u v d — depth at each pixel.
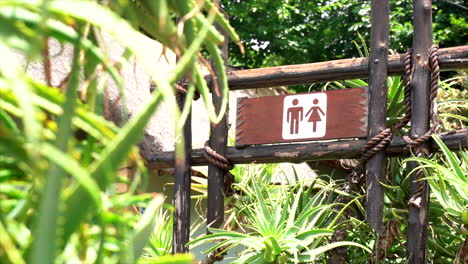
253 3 10.59
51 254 0.57
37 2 0.59
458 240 4.02
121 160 0.64
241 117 3.65
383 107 3.33
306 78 3.51
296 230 3.47
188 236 3.60
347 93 3.41
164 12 0.72
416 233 3.14
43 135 0.66
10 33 0.60
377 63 3.36
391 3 10.67
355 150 3.35
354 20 11.27
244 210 3.87
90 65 0.74
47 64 0.72
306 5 11.48
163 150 3.95
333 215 4.03
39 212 0.59
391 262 4.19
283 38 11.41
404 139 3.25
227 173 3.70
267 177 4.31
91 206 0.66
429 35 3.29
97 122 0.70
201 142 4.75
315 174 5.50
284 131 3.53
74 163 0.54
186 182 3.66
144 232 0.75
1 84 0.65
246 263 3.40
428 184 3.19
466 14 10.88
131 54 0.73
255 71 3.62
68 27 0.71
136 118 0.64
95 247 0.79
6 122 0.74
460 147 3.12
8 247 0.60
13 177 0.78
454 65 3.22
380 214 3.23
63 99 0.65
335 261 3.73
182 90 3.69
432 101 3.22
